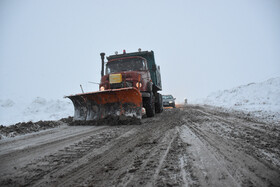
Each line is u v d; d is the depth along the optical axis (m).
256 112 7.28
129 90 5.25
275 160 1.88
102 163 1.98
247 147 2.34
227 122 4.74
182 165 1.77
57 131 4.79
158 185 1.39
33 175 1.74
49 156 2.36
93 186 1.44
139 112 5.32
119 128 4.51
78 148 2.70
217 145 2.46
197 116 6.59
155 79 8.67
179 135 3.21
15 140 3.83
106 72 7.62
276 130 3.54
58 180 1.60
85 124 5.70
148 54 8.43
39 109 11.05
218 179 1.45
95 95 5.76
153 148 2.43
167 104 15.55
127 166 1.84
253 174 1.54
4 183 1.57
